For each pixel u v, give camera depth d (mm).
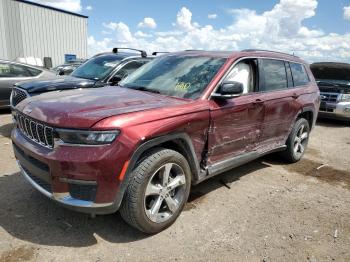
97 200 2826
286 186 4664
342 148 7094
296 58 5742
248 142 4328
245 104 4062
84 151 2754
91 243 3045
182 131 3283
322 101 9891
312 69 11539
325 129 9289
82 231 3227
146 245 3061
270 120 4660
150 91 3951
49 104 3225
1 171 4562
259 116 4383
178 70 4188
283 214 3799
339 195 4461
